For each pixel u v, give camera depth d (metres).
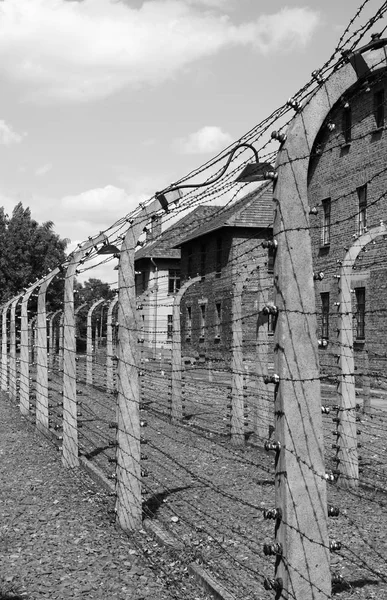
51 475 12.08
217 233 38.16
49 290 40.56
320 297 25.89
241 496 9.83
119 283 8.82
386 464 11.48
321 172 26.83
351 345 10.26
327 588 4.25
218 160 5.57
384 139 23.28
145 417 18.52
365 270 24.11
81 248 12.78
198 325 41.94
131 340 8.83
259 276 13.51
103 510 9.57
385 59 4.24
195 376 26.12
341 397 10.23
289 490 4.20
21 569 7.28
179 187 7.41
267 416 13.80
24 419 19.66
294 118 4.27
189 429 15.75
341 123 25.77
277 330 4.28
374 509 9.03
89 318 26.38
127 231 8.74
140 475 8.86
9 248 50.31
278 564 4.33
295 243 4.26
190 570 6.98
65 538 8.35
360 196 24.50
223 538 7.87
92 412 19.53
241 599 6.09
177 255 50.28
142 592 6.62
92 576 7.05
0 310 30.12
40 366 16.75
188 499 9.69
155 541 8.10
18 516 9.40
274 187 4.32
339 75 4.27
